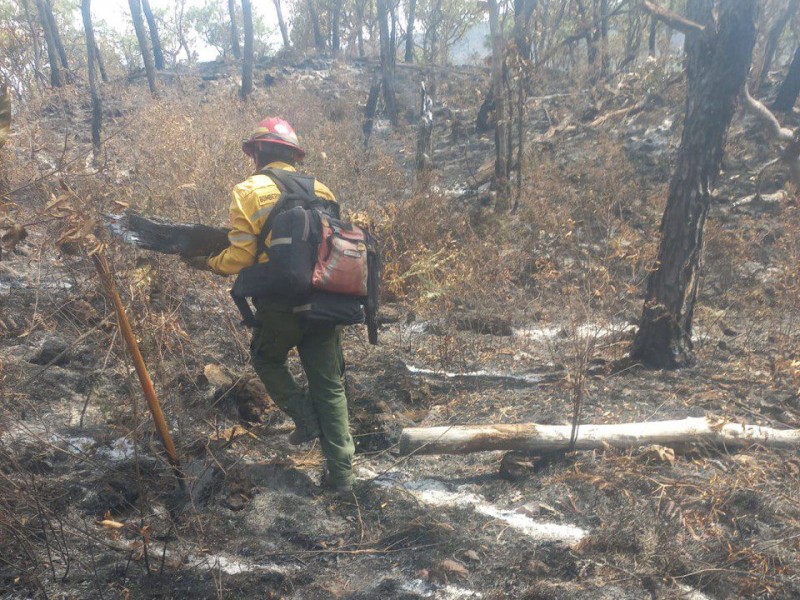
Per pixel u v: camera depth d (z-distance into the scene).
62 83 13.70
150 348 3.29
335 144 8.98
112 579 2.40
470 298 5.39
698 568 2.46
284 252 2.69
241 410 3.63
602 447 3.23
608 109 11.02
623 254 5.21
